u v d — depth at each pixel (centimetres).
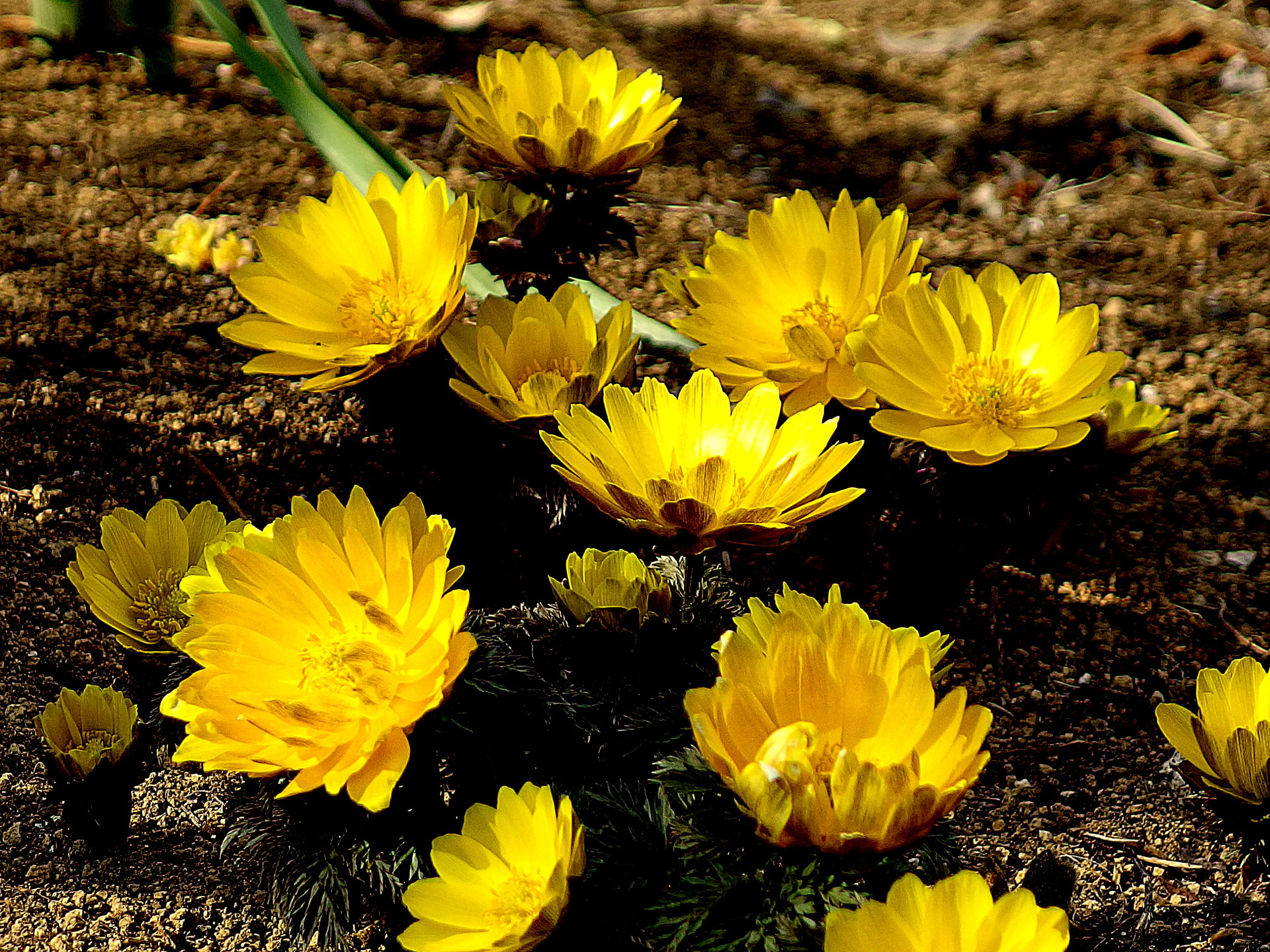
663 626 64
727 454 65
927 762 60
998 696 75
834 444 69
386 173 80
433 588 62
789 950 60
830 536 76
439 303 67
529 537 74
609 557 64
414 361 68
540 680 63
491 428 69
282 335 68
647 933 61
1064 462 67
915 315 65
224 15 79
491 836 61
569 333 68
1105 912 70
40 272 89
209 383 82
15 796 72
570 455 63
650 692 64
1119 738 74
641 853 62
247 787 65
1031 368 66
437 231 67
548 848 61
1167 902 70
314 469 79
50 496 78
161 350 84
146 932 69
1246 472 82
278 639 62
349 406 82
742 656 60
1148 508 81
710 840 60
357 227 68
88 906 69
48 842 71
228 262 90
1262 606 78
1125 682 76
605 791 64
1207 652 76
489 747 63
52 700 74
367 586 62
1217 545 80
